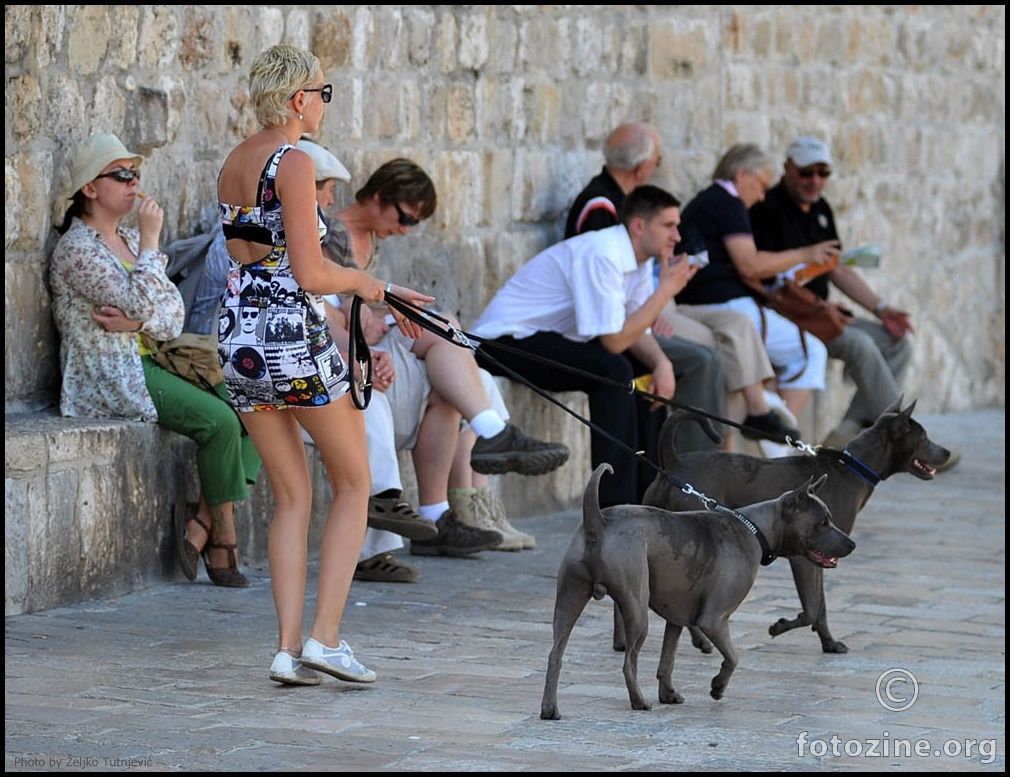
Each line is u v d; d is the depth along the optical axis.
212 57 12.95
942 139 24.09
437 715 8.39
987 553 13.89
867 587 12.38
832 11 21.42
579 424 15.96
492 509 13.60
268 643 10.02
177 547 11.59
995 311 25.72
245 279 8.68
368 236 12.86
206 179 12.98
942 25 23.86
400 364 12.84
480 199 15.57
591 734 8.06
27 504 10.45
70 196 11.56
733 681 9.37
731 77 19.69
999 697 9.16
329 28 13.90
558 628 8.37
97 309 11.38
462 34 15.25
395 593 11.76
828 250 16.72
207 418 11.38
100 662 9.38
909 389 23.75
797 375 17.28
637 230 13.97
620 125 16.38
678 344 15.34
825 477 8.89
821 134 21.38
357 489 9.04
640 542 8.30
